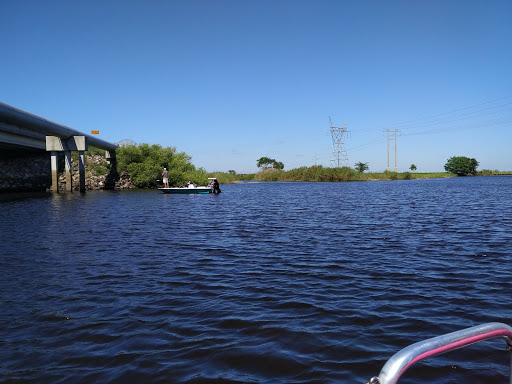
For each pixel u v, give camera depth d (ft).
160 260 30.55
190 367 13.58
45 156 160.04
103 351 14.88
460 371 13.14
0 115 95.25
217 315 18.58
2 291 22.41
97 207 80.59
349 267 27.94
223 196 118.32
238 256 31.96
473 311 18.80
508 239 38.47
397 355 5.47
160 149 181.88
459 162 424.87
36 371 13.38
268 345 15.26
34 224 52.60
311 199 100.58
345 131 324.80
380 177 304.71
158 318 18.26
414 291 22.15
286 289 22.79
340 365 13.62
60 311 19.24
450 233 42.65
